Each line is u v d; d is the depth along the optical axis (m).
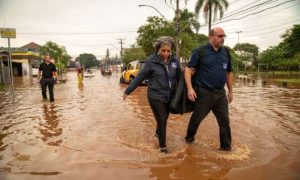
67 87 18.42
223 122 4.73
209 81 4.65
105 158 4.43
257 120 7.16
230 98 5.17
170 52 4.70
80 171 3.96
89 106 9.61
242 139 5.39
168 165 4.16
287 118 7.45
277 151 4.70
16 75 40.09
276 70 56.59
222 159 4.36
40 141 5.36
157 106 4.65
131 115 7.86
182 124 6.59
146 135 5.69
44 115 7.94
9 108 9.20
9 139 5.51
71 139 5.46
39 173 3.90
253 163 4.20
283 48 46.69
